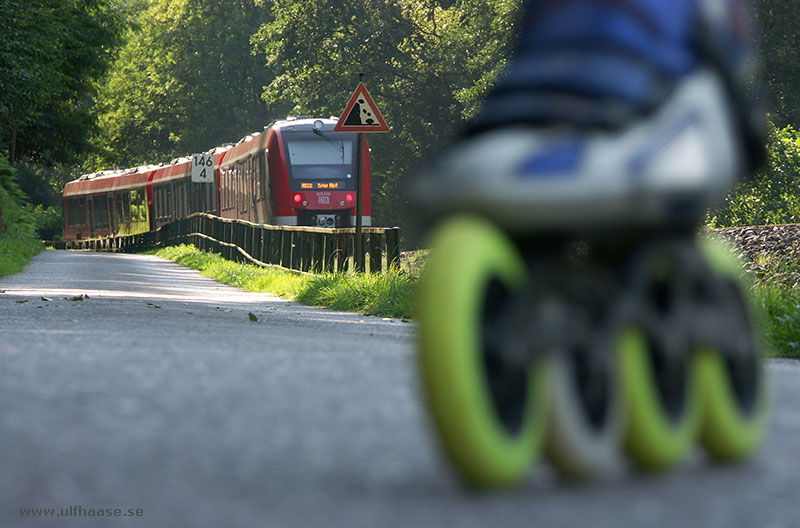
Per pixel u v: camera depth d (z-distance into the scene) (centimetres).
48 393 1909
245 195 14450
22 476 1270
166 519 1079
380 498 1191
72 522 1058
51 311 4644
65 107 19850
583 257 1334
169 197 18812
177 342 3052
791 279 5784
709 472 1412
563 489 1258
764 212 13550
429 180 1270
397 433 1595
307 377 2217
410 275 5922
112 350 2684
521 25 1412
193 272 11025
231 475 1298
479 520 1099
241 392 1977
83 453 1409
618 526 1096
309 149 13250
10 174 16538
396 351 2948
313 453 1441
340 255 7719
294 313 5491
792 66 17125
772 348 3562
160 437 1528
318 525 1065
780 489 1312
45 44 13250
